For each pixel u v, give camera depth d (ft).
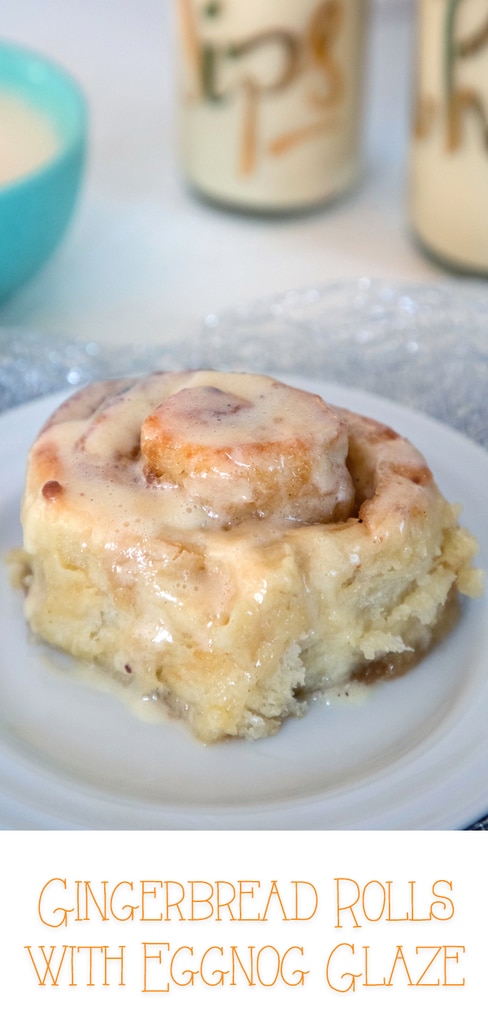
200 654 1.24
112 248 1.90
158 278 1.85
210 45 1.80
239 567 1.23
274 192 1.91
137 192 2.01
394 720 1.26
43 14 2.50
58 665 1.31
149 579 1.25
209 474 1.26
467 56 1.68
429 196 1.80
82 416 1.37
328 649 1.27
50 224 1.67
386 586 1.27
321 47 1.80
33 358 1.58
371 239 1.92
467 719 1.23
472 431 1.51
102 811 1.18
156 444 1.27
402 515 1.27
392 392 1.56
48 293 1.82
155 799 1.21
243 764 1.23
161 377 1.37
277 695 1.25
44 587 1.31
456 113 1.72
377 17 2.31
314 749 1.24
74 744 1.25
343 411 1.38
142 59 2.36
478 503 1.40
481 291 1.68
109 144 2.12
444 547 1.31
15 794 1.19
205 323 1.66
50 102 1.79
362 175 2.03
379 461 1.32
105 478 1.29
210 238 1.92
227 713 1.24
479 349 1.61
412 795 1.18
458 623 1.32
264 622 1.23
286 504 1.27
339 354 1.61
